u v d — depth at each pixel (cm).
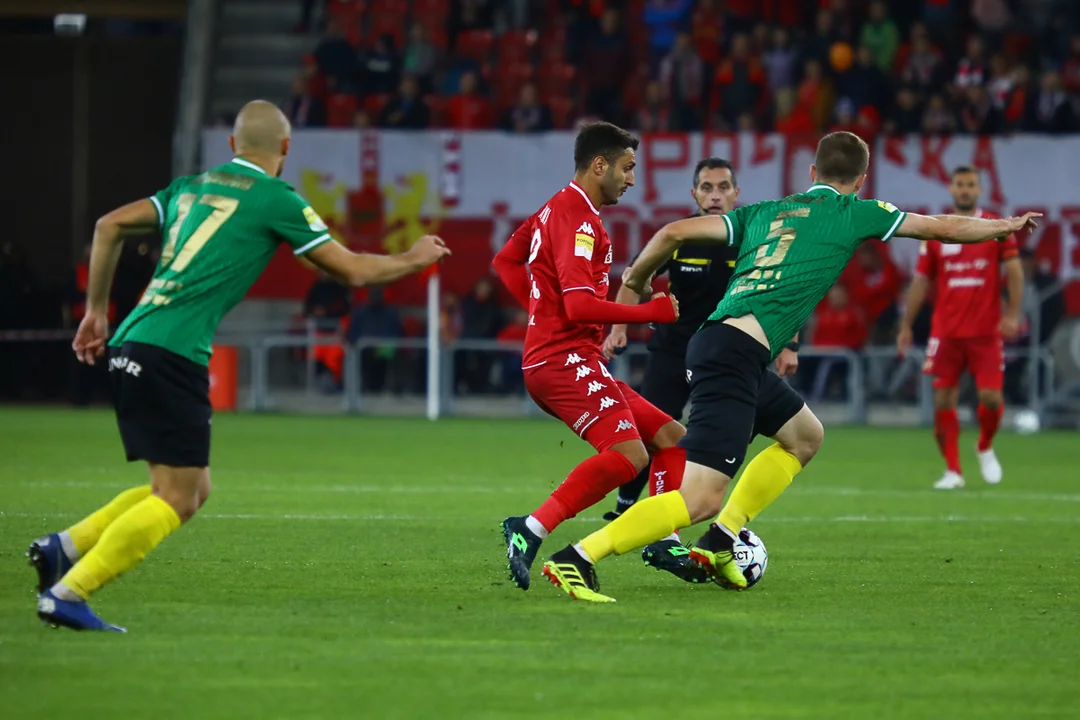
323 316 7625
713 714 1548
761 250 2236
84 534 1964
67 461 4606
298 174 7681
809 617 2100
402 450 5309
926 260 4288
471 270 7675
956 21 8731
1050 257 7506
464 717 1519
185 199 1930
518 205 7675
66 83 9394
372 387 7519
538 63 8512
